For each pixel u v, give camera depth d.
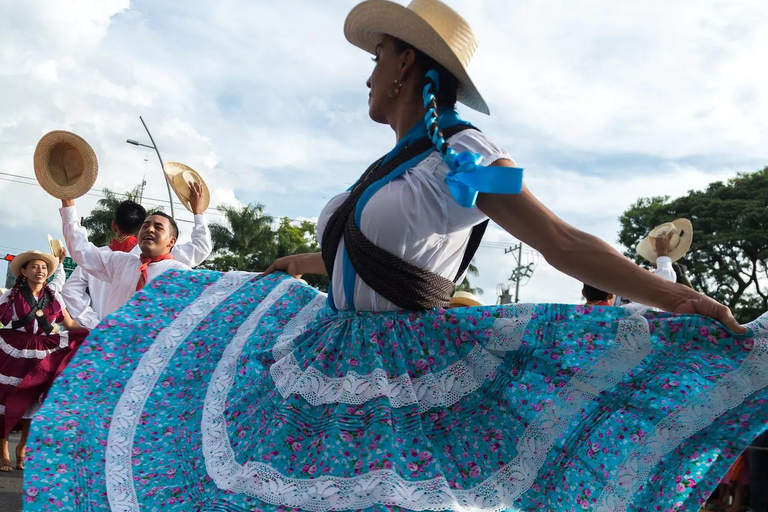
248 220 44.50
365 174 2.24
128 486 2.08
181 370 2.47
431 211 2.00
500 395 2.05
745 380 1.94
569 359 2.03
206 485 2.01
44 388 6.61
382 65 2.25
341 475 1.82
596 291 5.05
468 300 6.12
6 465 6.32
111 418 2.30
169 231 5.34
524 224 1.90
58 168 5.21
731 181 36.16
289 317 2.63
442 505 1.77
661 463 2.00
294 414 1.98
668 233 5.69
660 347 1.95
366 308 2.09
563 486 1.97
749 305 34.75
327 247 2.20
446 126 2.09
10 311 6.66
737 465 6.55
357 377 1.97
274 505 1.82
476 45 2.27
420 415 1.94
